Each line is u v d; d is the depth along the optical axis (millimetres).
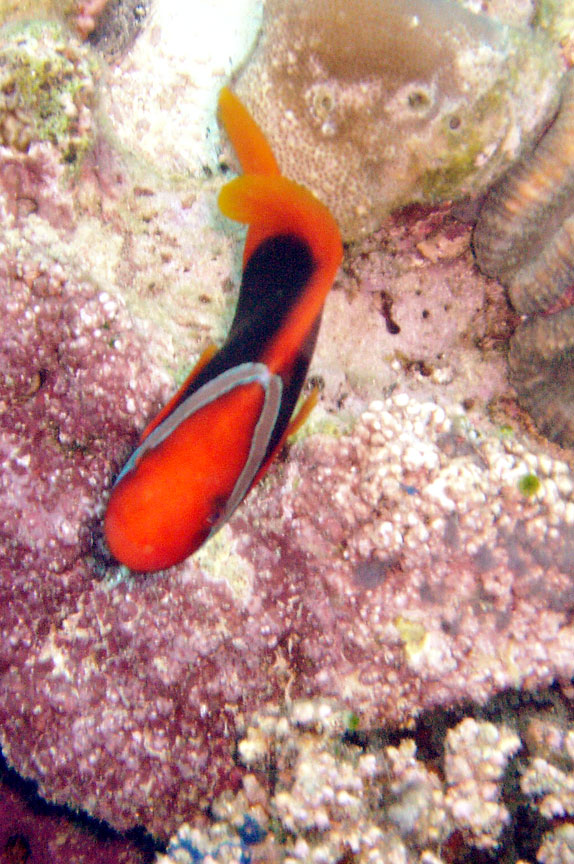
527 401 321
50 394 297
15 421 297
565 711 308
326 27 280
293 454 299
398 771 298
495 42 281
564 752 299
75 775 306
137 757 303
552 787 293
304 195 271
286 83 288
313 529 298
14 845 324
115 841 323
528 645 304
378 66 282
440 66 280
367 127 289
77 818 326
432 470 298
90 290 294
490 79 282
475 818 292
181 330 310
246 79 294
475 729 299
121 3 332
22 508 298
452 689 303
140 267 313
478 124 286
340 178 296
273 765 302
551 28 306
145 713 302
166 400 295
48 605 302
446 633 301
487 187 301
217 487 261
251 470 269
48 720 304
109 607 301
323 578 299
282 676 303
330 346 322
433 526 296
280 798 295
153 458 261
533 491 302
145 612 299
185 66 336
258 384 264
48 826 325
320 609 300
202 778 305
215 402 263
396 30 278
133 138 329
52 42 293
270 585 299
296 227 274
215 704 302
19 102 290
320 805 294
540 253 302
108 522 262
